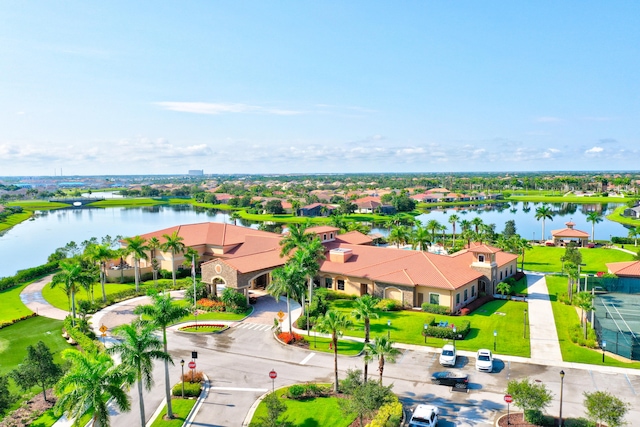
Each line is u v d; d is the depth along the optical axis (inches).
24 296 3265.3
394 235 4050.2
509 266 3405.5
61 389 1206.9
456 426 1435.8
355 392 1395.2
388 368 1882.4
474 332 2279.8
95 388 1188.5
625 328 2118.6
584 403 1398.9
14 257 5472.4
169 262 3836.1
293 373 1870.1
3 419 1533.0
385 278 2785.4
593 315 2247.8
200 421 1514.5
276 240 3649.1
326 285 3147.1
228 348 2164.1
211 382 1802.4
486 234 4630.9
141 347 1376.7
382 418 1403.8
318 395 1664.6
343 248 3299.7
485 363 1831.9
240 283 2839.6
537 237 6166.3
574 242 5004.9
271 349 2140.7
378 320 2491.4
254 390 1727.4
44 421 1557.6
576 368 1845.5
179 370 1921.8
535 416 1428.4
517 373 1808.6
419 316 2546.8
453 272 2765.7
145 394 1720.0
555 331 2285.9
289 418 1514.5
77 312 2807.6
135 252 3307.1
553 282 3388.3
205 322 2544.3
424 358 1980.8
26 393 1763.0
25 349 2239.2
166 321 1605.6
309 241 3107.8
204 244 3929.6
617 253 4407.0
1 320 2674.7
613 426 1291.8
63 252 4662.9
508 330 2303.2
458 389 1686.8
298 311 2743.6
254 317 2652.6
